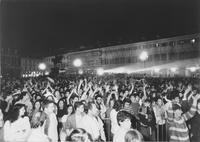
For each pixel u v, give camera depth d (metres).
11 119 3.73
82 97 6.24
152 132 4.97
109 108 5.41
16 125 3.69
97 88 7.07
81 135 2.36
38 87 9.80
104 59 29.27
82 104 4.28
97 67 28.27
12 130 3.67
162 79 14.55
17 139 3.66
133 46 28.69
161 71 25.03
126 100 5.10
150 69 26.59
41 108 4.59
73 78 14.98
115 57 29.31
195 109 4.81
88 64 27.92
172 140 4.30
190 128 5.08
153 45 27.31
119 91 7.62
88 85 7.96
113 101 5.40
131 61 28.30
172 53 25.59
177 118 4.32
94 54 28.77
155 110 5.32
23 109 3.81
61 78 15.18
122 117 3.56
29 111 5.11
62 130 4.37
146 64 27.42
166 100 5.50
